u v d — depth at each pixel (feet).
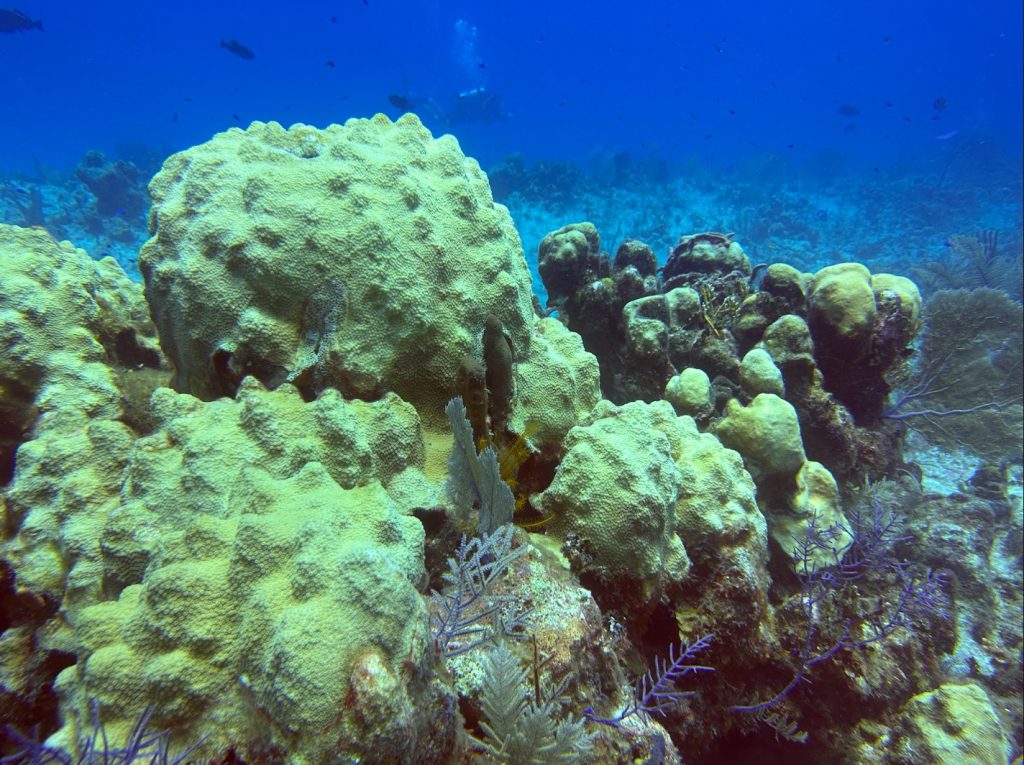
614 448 8.77
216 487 6.60
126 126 220.23
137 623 5.30
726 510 10.11
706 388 14.70
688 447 10.89
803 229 75.41
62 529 7.13
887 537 13.06
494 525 7.89
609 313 17.66
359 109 249.96
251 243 8.09
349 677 4.60
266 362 8.13
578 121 261.85
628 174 100.89
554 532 8.83
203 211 8.45
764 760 11.14
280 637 4.73
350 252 8.26
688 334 17.61
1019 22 336.90
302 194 8.54
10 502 7.63
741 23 336.08
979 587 15.96
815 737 10.85
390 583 5.21
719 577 9.73
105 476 7.70
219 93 292.81
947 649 12.75
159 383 10.27
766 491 13.50
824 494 13.60
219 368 8.27
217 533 5.84
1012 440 23.03
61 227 57.11
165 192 9.50
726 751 11.02
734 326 17.88
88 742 4.72
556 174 84.48
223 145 9.55
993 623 15.60
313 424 7.48
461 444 7.94
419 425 8.47
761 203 88.48
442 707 5.42
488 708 5.76
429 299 8.68
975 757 10.43
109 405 9.18
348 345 8.14
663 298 16.51
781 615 11.18
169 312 8.48
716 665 9.75
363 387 8.23
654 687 7.52
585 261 18.54
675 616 9.76
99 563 6.69
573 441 9.41
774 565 13.30
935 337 24.12
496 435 9.34
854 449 16.65
